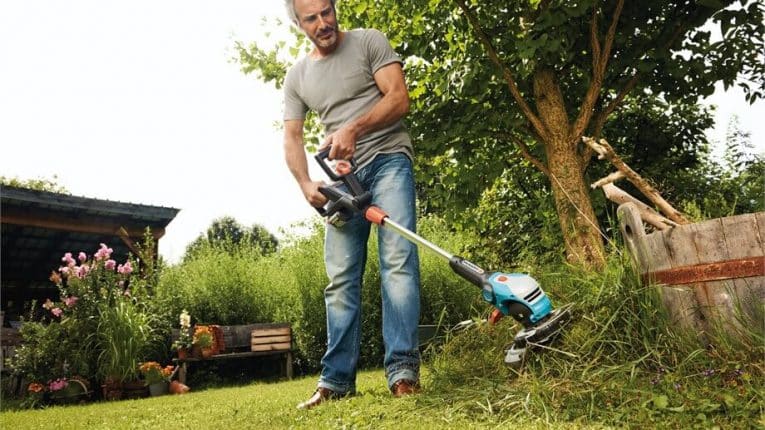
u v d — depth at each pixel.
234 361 7.40
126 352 5.73
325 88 2.72
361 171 2.66
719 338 2.14
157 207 8.66
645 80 4.97
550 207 5.43
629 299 2.40
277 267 8.43
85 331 5.88
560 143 4.62
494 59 4.53
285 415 2.29
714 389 1.83
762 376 1.86
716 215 3.74
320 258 7.39
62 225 8.27
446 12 4.75
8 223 7.88
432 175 5.32
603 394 1.90
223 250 8.52
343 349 2.64
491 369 2.56
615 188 2.89
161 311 7.05
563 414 1.79
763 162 7.41
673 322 2.32
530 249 5.37
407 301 2.53
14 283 10.38
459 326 3.22
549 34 4.22
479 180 5.19
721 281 2.21
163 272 7.90
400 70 2.69
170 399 4.31
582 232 4.36
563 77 5.14
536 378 2.12
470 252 6.43
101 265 6.37
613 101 4.87
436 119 4.88
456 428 1.74
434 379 2.55
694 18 4.51
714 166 8.20
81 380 5.57
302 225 8.34
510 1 4.54
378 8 5.09
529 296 2.13
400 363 2.50
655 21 4.84
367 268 6.85
